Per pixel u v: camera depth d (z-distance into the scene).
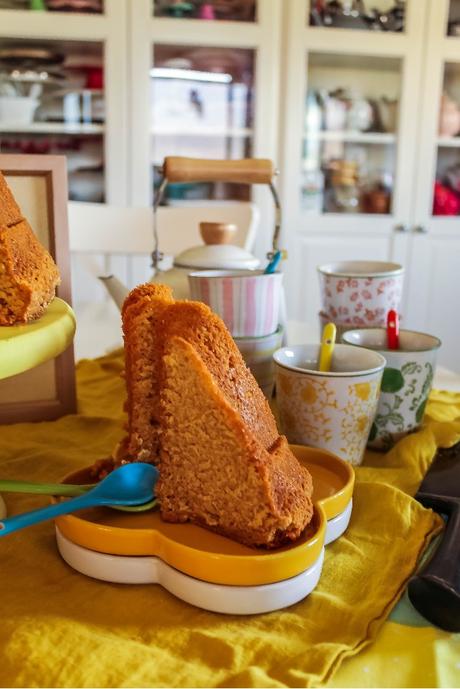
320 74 2.28
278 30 2.15
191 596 0.47
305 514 0.49
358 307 0.78
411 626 0.47
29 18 1.99
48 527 0.56
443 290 2.42
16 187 0.73
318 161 2.32
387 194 2.37
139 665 0.42
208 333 0.50
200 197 2.24
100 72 2.10
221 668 0.43
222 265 0.78
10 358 0.51
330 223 2.31
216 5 2.12
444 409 0.78
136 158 2.14
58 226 0.74
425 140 2.29
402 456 0.66
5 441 0.70
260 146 2.21
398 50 2.21
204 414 0.49
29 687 0.41
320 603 0.48
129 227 1.49
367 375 0.62
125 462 0.54
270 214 2.27
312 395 0.63
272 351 0.72
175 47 2.13
